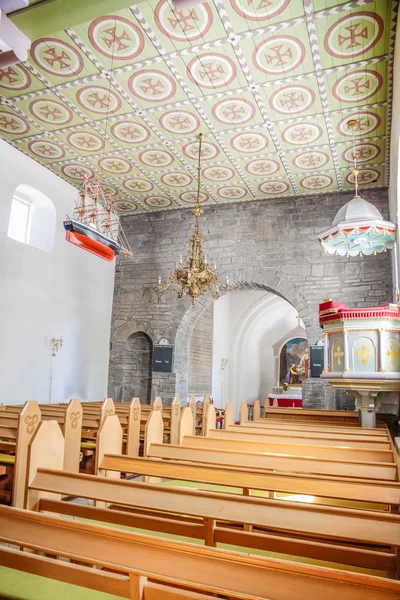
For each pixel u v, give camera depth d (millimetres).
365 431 6613
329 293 11812
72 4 5023
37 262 11000
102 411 5805
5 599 2689
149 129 9539
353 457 4758
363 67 7391
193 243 10031
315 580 1979
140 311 13664
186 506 3057
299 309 12000
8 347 10023
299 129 9289
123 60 7418
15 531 2682
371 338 7082
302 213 12484
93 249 7820
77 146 10344
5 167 10195
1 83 8164
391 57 7148
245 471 3754
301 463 4363
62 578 2492
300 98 8273
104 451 4441
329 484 3467
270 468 4457
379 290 11430
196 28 6672
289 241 12453
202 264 9953
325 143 9773
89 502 5211
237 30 6695
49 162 11148
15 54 3789
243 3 6203
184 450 4895
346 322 7219
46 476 3559
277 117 8891
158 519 3176
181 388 13312
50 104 8766
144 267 13875
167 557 2246
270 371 21250
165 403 12859
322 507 2814
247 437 5898
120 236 14336
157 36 6863
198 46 7039
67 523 2551
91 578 2416
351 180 11477
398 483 3334
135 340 13992
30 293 10727
